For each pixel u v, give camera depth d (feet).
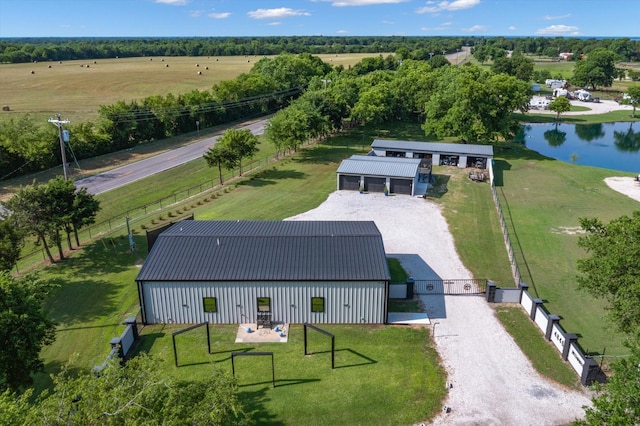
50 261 119.65
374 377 74.64
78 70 511.81
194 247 95.40
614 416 44.16
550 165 216.33
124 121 248.93
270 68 427.74
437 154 210.18
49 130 212.02
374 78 342.85
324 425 64.59
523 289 96.27
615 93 499.92
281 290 88.69
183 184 190.70
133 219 150.20
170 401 47.24
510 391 71.72
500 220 146.00
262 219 143.74
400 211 151.74
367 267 89.81
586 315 94.12
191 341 85.15
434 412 67.36
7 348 64.75
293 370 76.38
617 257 67.00
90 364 79.61
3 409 44.73
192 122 300.61
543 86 547.08
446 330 88.02
